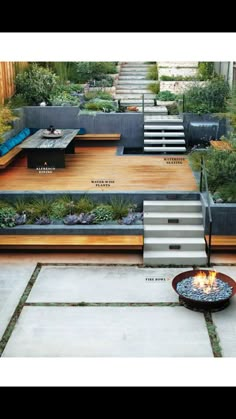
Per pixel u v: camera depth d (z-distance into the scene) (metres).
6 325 6.00
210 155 9.43
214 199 8.27
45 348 5.55
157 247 7.79
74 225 8.09
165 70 14.88
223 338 5.71
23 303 6.50
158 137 12.27
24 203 8.66
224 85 12.50
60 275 7.25
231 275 7.20
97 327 5.95
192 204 8.42
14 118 11.63
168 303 6.46
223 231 8.02
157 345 5.59
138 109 13.33
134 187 9.03
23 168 10.55
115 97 14.44
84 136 12.29
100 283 7.02
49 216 8.35
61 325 6.00
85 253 7.96
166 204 8.42
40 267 7.50
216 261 7.65
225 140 9.85
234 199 8.20
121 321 6.07
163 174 9.98
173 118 12.65
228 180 8.63
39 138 10.88
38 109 12.52
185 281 6.77
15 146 11.21
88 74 14.91
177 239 7.91
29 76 12.96
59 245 7.72
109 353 5.45
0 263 7.62
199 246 7.78
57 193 8.67
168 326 5.96
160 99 14.12
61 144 10.12
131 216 8.27
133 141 12.63
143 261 7.60
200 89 12.59
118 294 6.71
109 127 12.53
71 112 12.49
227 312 6.25
